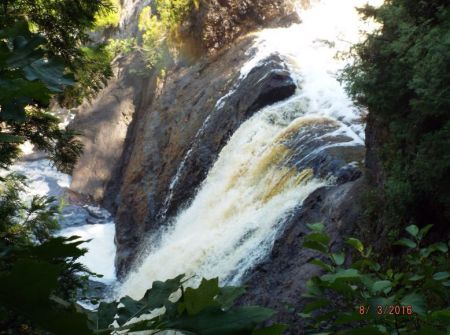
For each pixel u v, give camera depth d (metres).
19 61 1.02
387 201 7.04
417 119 6.48
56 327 0.58
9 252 0.93
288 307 2.87
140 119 20.58
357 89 7.01
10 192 6.83
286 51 16.50
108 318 0.94
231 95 16.02
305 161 11.90
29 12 6.53
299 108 14.20
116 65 22.17
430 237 6.45
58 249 0.76
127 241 17.06
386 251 7.03
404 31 6.24
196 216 14.39
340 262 2.19
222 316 0.69
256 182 13.05
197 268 11.88
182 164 16.23
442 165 5.64
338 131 12.41
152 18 21.36
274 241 9.95
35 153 22.88
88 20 6.91
